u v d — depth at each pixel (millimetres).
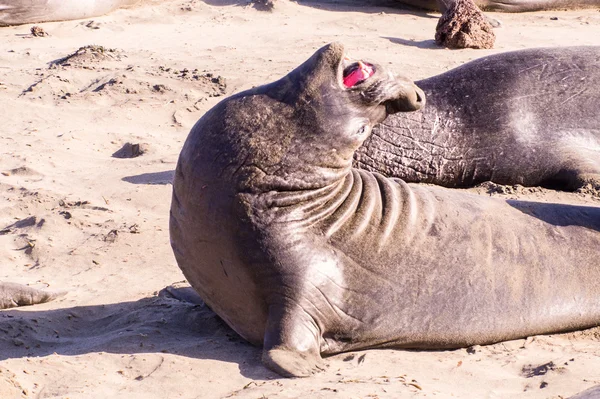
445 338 22766
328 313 21922
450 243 23312
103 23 70000
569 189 36844
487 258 23422
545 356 21969
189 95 50156
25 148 42594
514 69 38656
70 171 39688
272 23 69062
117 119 47000
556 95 38031
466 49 59344
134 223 32531
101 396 19234
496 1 71438
